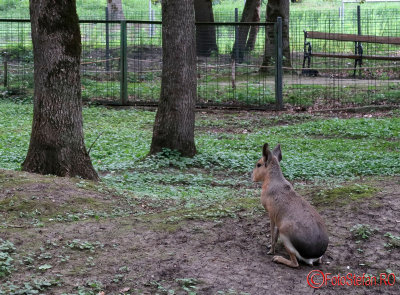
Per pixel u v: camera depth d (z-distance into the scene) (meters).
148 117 18.34
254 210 7.86
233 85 20.78
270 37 23.97
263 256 6.56
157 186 10.23
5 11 33.28
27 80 22.03
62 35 9.22
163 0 12.21
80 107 9.57
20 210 7.58
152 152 12.65
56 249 6.53
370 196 7.96
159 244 6.81
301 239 6.02
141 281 5.90
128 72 23.69
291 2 40.38
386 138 14.75
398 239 6.82
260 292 5.75
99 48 26.48
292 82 22.06
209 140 14.68
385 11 34.34
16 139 14.27
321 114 18.61
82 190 8.51
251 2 27.67
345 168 11.22
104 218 7.62
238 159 12.40
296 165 11.59
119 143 14.25
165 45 12.31
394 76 23.58
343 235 7.01
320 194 8.16
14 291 5.51
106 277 5.96
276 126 16.97
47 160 9.34
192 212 7.82
